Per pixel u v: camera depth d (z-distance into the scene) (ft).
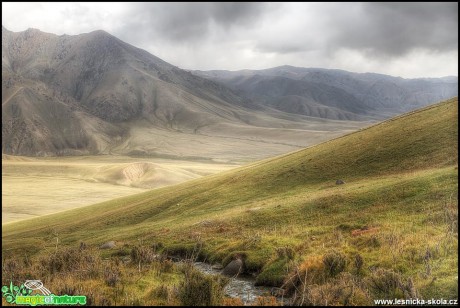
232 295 68.23
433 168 148.97
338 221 110.32
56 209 478.59
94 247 147.74
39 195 597.93
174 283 67.56
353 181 172.24
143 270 78.89
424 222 89.66
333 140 274.57
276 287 70.49
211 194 224.33
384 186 132.16
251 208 156.04
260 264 81.46
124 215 232.53
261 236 101.50
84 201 548.72
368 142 217.36
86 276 72.43
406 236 79.71
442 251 67.51
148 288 63.77
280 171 227.61
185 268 76.59
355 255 68.90
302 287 61.52
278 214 133.59
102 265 81.20
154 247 115.55
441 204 100.01
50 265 83.30
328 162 211.82
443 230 80.53
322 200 135.64
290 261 73.61
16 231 254.47
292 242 92.58
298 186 193.67
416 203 107.24
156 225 179.63
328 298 53.36
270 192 197.77
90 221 235.61
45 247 176.45
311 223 115.65
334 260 65.77
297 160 243.19
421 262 65.57
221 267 88.84
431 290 55.42
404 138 198.29
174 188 302.45
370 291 57.31
